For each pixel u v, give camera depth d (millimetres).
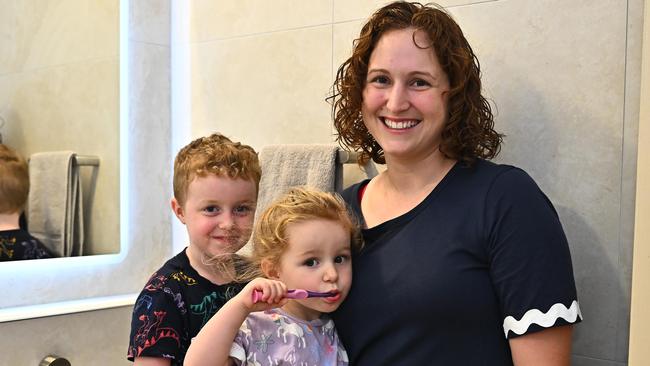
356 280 1052
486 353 957
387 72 1029
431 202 1021
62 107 1681
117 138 1769
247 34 1669
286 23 1586
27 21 1642
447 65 1023
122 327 1675
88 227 1720
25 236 1609
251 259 1142
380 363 1008
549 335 913
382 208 1104
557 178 1191
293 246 1033
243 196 1184
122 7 1765
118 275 1770
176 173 1229
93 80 1730
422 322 967
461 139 1042
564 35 1174
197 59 1790
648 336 882
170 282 1135
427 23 1018
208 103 1768
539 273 912
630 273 1116
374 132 1091
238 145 1245
